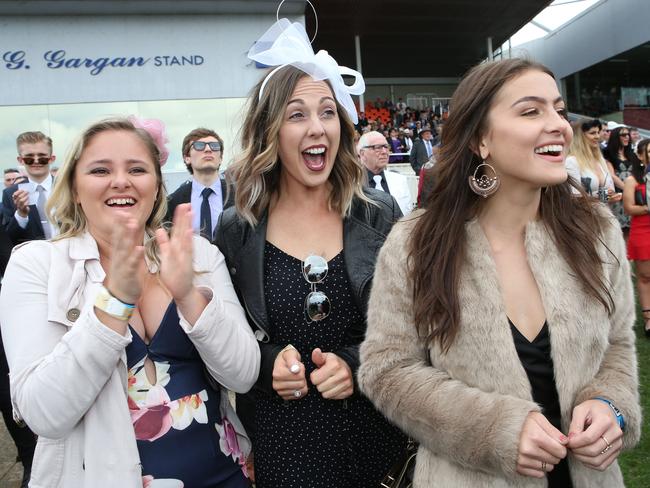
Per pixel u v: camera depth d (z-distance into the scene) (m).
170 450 1.35
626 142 7.04
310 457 1.64
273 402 1.67
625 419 1.19
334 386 1.53
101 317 1.22
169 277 1.31
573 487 1.24
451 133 1.36
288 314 1.67
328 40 21.69
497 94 1.26
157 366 1.38
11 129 11.13
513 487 1.21
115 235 1.21
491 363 1.23
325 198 1.81
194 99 11.72
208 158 4.10
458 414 1.19
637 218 4.63
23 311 1.31
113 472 1.25
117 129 1.40
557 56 26.05
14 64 11.05
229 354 1.40
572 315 1.23
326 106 1.70
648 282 4.64
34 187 4.19
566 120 1.27
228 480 1.45
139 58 11.49
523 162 1.23
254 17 11.75
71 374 1.18
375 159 5.29
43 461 1.29
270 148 1.70
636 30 20.55
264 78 1.75
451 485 1.26
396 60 25.05
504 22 20.64
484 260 1.29
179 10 11.42
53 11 11.00
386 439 1.70
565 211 1.34
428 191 1.43
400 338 1.37
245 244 1.75
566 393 1.22
